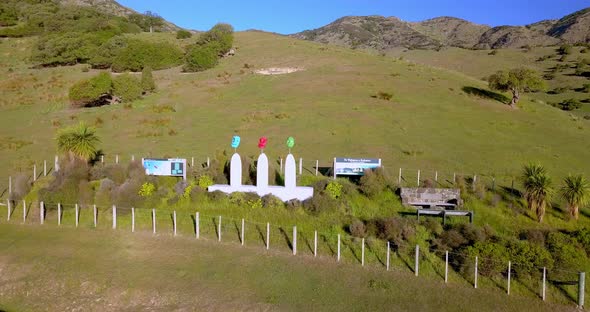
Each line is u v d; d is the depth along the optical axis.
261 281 19.69
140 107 54.59
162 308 18.36
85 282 20.28
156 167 31.02
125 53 77.94
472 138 41.25
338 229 24.33
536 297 18.38
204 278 20.09
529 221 25.03
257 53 87.88
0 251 23.41
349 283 19.39
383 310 17.55
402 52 151.38
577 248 20.91
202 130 44.16
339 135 41.16
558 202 26.94
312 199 26.56
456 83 66.94
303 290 18.97
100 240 24.34
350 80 64.25
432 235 22.91
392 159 34.91
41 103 59.41
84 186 28.84
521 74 57.66
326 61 79.19
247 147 38.12
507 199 27.03
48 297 19.64
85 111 54.06
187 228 25.33
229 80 68.19
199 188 28.39
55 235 25.28
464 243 21.56
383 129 42.97
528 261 19.70
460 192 27.48
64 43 83.25
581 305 17.80
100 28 100.81
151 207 27.86
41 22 105.75
